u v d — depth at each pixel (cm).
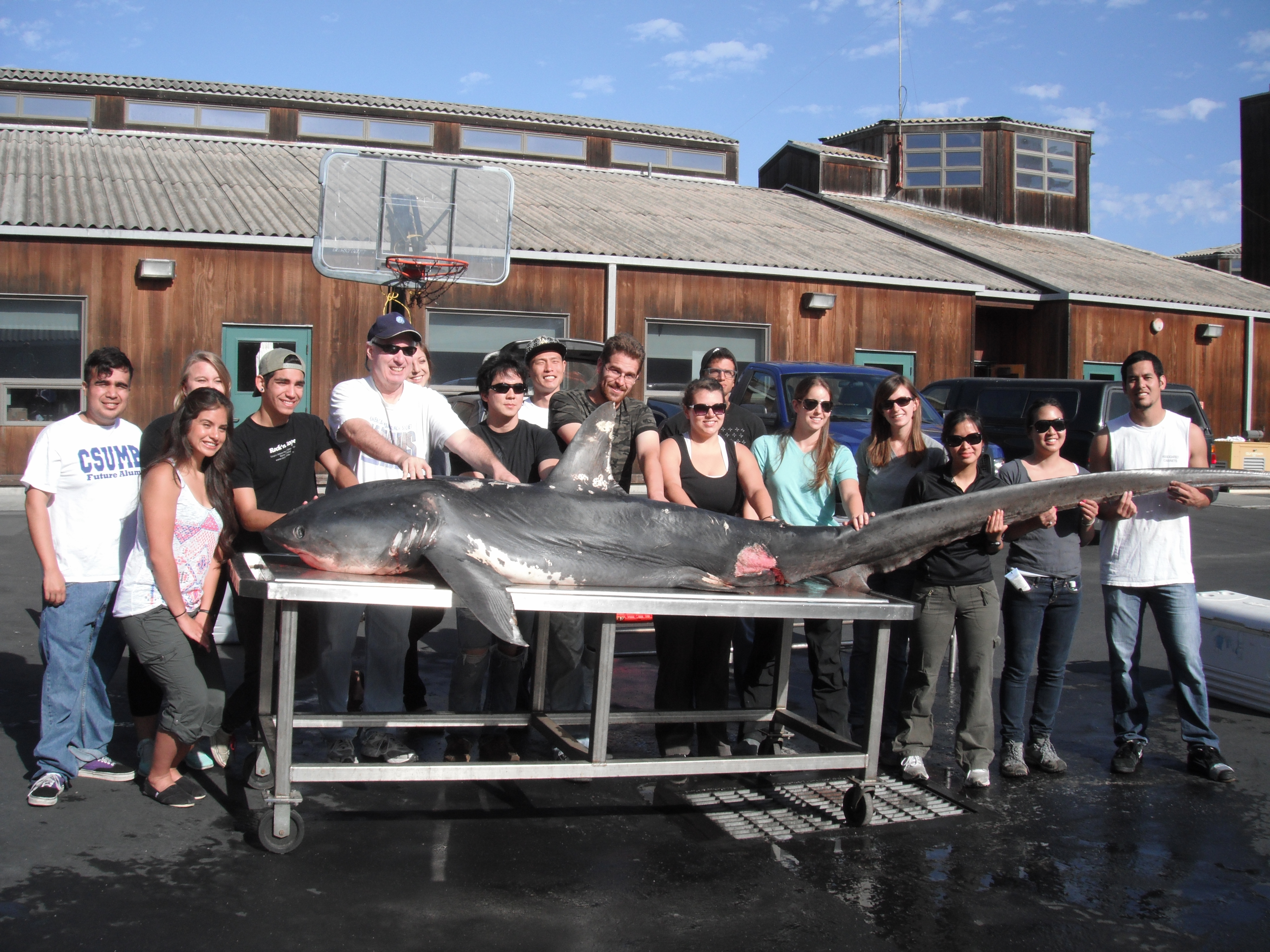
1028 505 470
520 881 380
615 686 662
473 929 342
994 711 622
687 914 358
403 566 412
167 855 391
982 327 2231
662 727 509
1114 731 527
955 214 2839
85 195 1534
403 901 361
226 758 491
